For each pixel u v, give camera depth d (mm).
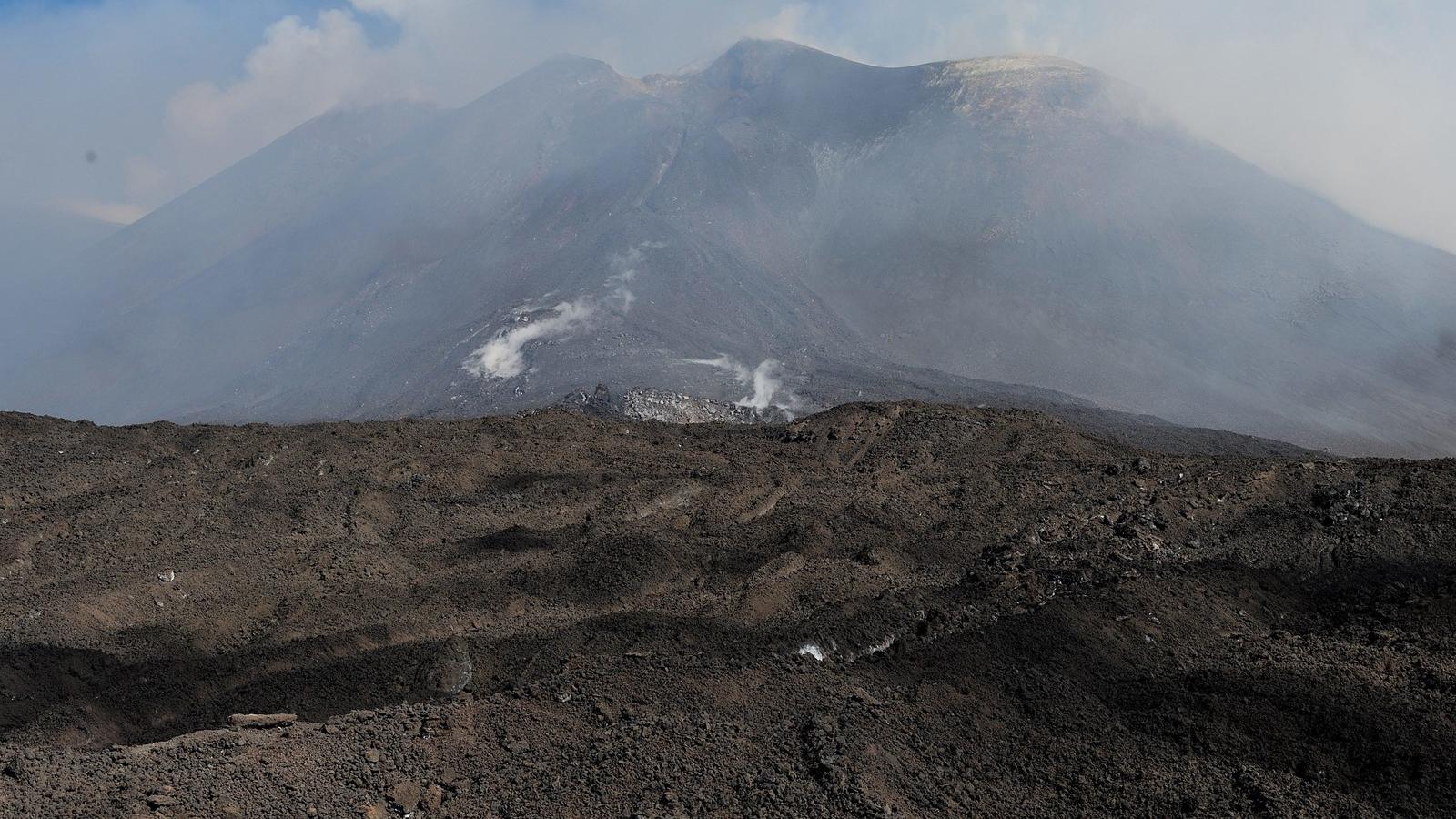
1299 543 30406
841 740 18984
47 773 16516
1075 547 32469
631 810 17047
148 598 32625
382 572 35562
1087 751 19922
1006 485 40781
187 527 39938
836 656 24422
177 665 28344
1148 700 21766
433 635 30328
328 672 26578
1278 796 18141
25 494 42000
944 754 19578
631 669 22125
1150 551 31125
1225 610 26719
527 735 19234
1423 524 29953
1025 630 24469
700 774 18031
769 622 26906
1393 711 20328
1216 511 33906
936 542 35156
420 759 18281
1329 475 35062
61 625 30141
